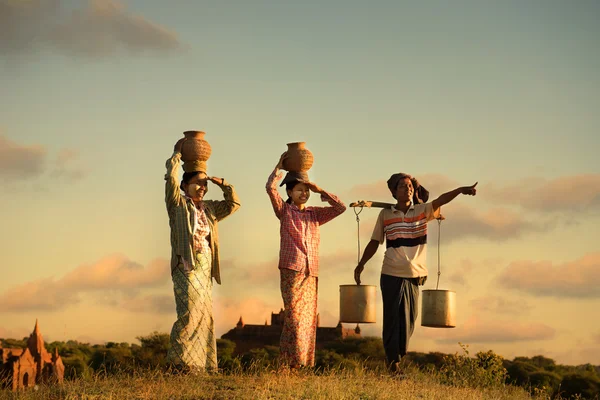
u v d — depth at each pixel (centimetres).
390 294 1208
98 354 3762
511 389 1413
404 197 1229
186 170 1210
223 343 4106
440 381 1349
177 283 1148
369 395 1026
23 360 4606
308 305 1197
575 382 2550
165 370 1096
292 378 1089
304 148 1248
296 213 1221
